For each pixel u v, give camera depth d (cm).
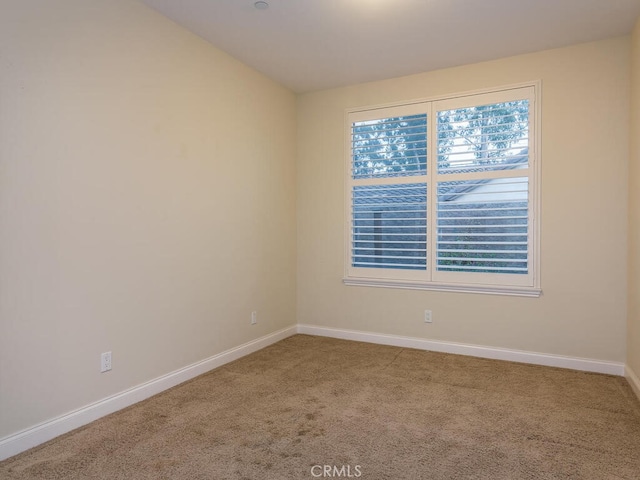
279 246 434
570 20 298
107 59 254
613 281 329
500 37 325
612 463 204
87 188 244
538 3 276
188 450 215
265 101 408
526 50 349
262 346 406
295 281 464
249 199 388
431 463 203
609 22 302
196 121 325
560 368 345
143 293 282
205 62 333
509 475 193
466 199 381
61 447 218
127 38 267
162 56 293
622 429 238
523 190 356
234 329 370
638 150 290
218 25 307
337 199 442
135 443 222
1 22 202
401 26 308
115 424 245
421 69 390
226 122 357
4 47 203
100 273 253
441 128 391
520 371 338
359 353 389
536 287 353
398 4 277
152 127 286
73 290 237
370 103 423
